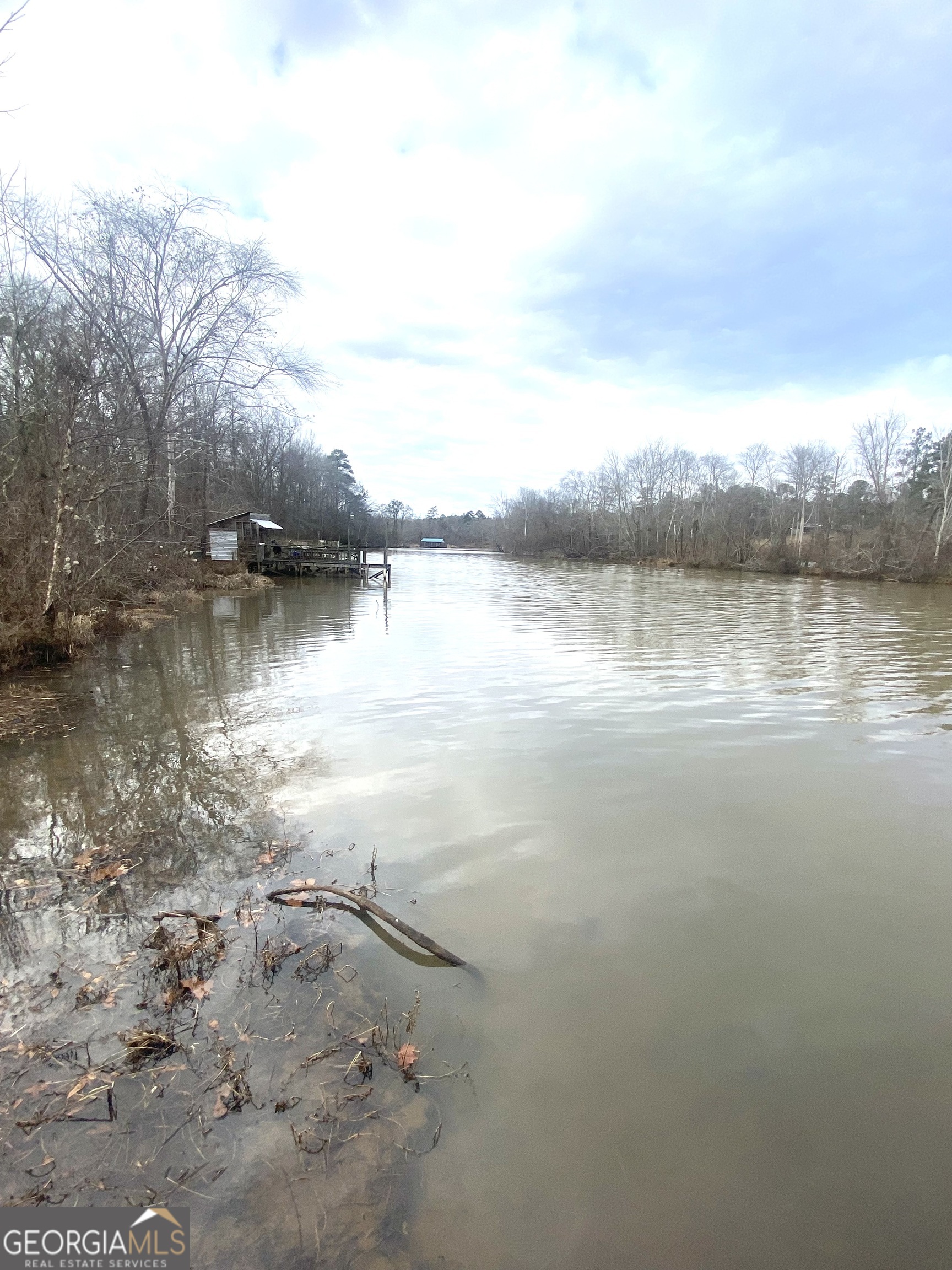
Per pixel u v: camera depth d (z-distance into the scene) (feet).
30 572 32.58
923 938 10.98
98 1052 8.05
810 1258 6.04
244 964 9.80
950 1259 6.07
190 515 78.23
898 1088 7.97
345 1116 7.28
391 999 9.16
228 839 13.96
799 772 18.53
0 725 22.27
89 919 10.91
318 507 194.90
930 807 16.24
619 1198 6.55
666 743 21.02
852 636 47.24
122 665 33.22
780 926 11.21
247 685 29.25
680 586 106.63
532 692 28.12
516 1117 7.40
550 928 10.98
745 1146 7.16
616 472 234.38
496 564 195.21
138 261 59.31
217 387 71.36
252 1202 6.33
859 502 160.76
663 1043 8.55
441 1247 6.01
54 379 37.40
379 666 34.01
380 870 12.73
